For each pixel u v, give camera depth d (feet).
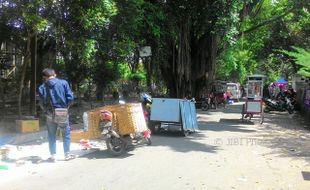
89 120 36.76
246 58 167.94
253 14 113.19
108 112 34.45
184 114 48.01
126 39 54.44
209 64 94.48
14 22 41.52
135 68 89.97
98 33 47.67
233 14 79.41
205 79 96.48
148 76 87.61
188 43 88.84
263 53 152.56
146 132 38.37
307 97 79.82
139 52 73.26
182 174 28.71
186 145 40.91
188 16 82.33
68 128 32.78
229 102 139.95
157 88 101.45
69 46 44.45
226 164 32.42
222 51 99.86
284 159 35.37
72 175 28.02
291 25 130.82
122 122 34.96
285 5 117.29
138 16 54.49
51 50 64.08
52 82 32.42
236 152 37.83
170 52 87.76
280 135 51.67
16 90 70.74
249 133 52.44
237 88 166.50
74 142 38.37
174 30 82.23
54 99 32.27
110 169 29.81
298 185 26.68
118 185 25.66
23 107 69.26
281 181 27.66
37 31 40.81
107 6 44.45
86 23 43.14
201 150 38.27
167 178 27.53
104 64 64.54
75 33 44.80
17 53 65.36
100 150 36.73
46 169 29.66
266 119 74.74
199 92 97.76
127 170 29.60
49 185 25.53
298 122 71.10
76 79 65.62
